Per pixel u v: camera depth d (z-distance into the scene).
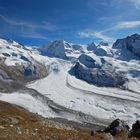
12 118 37.09
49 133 31.38
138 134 54.81
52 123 41.69
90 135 37.34
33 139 27.78
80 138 33.03
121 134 56.69
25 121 37.22
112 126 59.91
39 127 33.53
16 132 28.42
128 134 57.00
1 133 26.97
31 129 31.17
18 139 26.42
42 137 29.34
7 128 29.25
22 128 30.67
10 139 25.86
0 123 32.69
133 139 44.91
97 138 35.91
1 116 37.59
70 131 35.22
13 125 32.22
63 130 34.66
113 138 40.34
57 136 31.02
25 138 27.38
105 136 39.28
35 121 40.66
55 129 34.16
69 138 31.62
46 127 34.41
